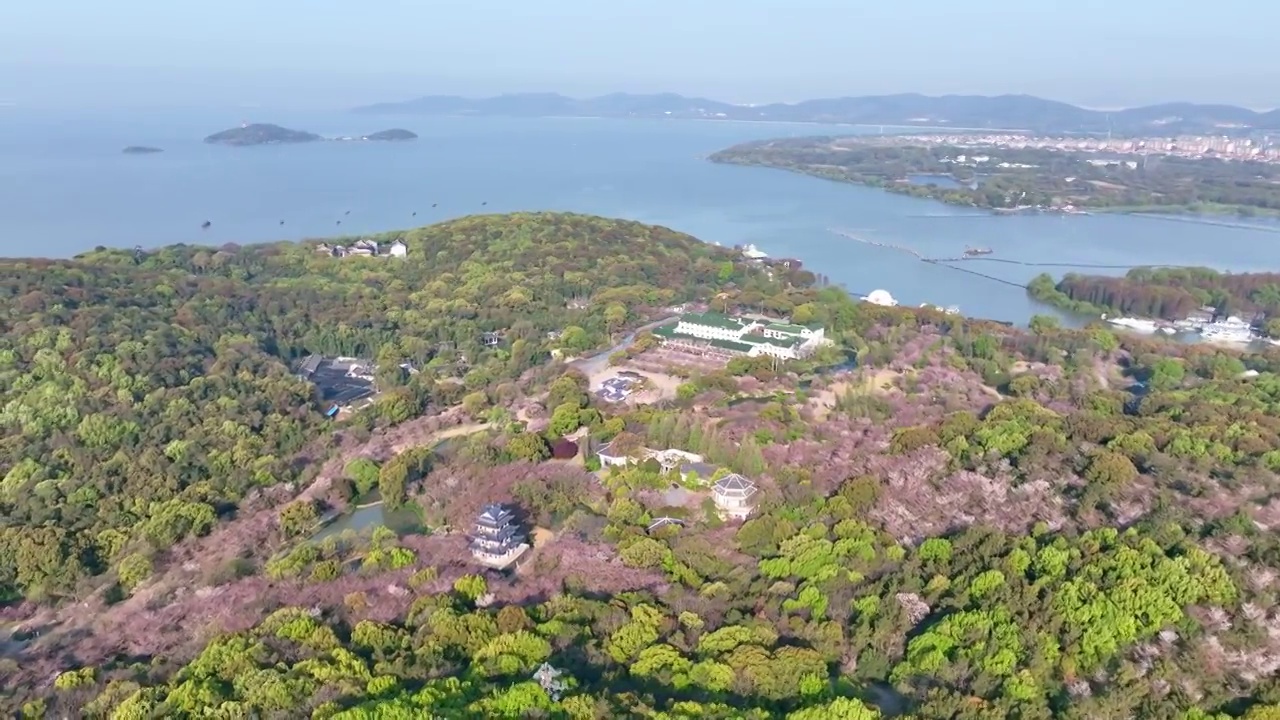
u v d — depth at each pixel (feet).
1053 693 404.16
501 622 455.22
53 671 460.55
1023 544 510.99
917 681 416.67
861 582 496.23
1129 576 458.91
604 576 514.27
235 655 432.25
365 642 449.89
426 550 572.51
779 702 400.26
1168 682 400.26
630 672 416.87
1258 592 445.78
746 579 507.30
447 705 380.58
